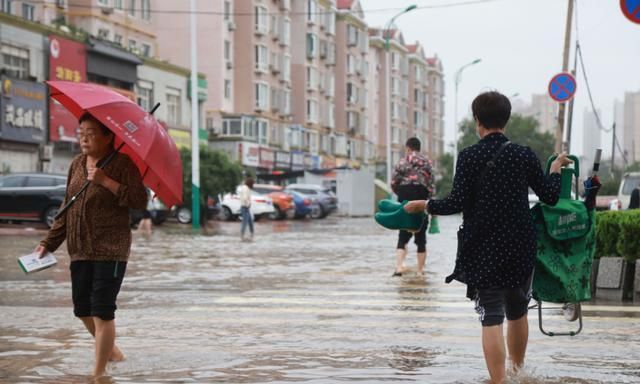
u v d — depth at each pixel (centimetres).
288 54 6500
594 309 852
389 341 671
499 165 482
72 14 3988
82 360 593
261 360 593
